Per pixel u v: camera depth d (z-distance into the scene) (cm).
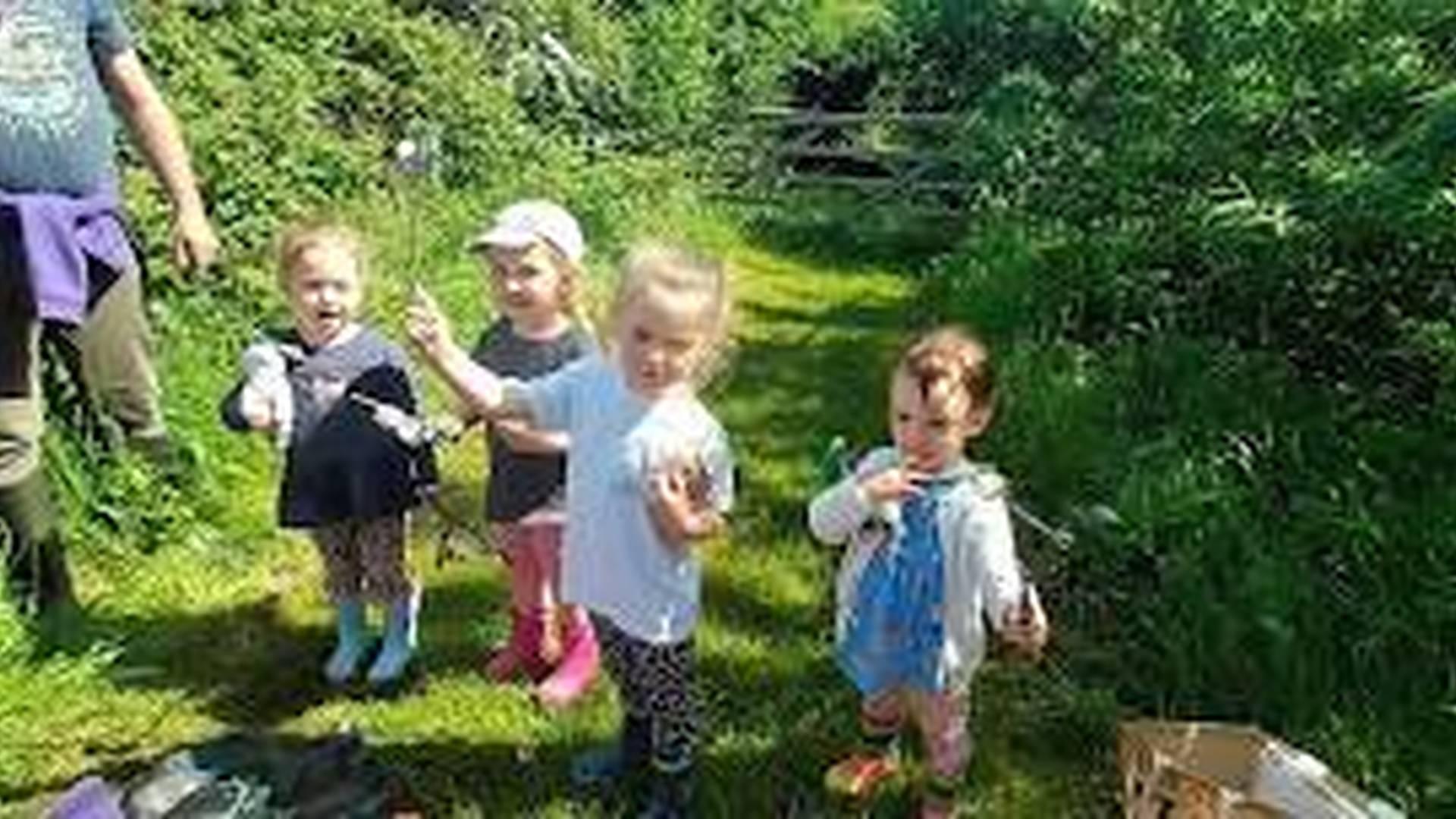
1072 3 538
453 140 447
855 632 203
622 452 197
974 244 426
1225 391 292
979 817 216
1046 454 295
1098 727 229
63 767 225
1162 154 350
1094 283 352
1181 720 225
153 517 279
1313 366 300
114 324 242
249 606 266
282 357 232
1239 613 233
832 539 198
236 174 356
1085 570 260
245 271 333
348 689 243
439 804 217
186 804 204
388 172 408
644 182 490
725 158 545
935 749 205
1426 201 259
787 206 513
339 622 248
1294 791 188
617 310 196
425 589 271
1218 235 300
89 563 272
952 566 195
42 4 220
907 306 431
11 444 236
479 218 413
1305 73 313
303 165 388
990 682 241
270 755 214
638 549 197
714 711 236
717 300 195
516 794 219
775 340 400
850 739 229
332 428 232
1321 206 281
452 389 207
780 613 265
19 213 220
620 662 205
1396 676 222
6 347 230
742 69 589
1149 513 257
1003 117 498
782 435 339
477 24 521
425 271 374
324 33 449
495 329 227
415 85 455
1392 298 288
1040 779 223
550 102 517
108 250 232
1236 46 332
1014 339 353
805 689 242
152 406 253
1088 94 482
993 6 562
